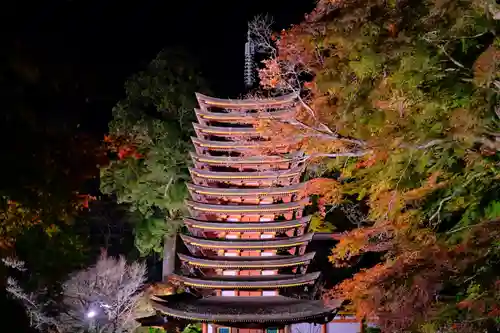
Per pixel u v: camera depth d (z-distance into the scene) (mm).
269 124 17531
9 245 18000
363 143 14836
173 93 36656
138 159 35438
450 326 12461
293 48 16859
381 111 14266
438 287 12891
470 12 12273
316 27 15266
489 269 12477
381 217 16062
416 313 12680
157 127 35188
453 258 12766
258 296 25469
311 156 16328
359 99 14578
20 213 16500
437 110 13094
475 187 14047
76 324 26906
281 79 19703
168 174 35219
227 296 25531
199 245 25672
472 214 14328
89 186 39562
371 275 15594
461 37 12680
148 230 37094
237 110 32375
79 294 27766
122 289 28500
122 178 35906
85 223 37000
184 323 25312
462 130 12016
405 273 13367
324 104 16297
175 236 37031
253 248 25516
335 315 23891
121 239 41969
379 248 16578
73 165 16141
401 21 13258
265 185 28062
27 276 27531
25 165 14805
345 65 14859
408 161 13695
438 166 14148
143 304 29719
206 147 29000
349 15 13906
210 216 27438
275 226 25672
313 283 25047
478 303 11992
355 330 24797
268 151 22812
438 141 12836
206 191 26844
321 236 31328
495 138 12492
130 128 35500
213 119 30766
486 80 11211
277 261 24938
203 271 26250
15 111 14555
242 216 27266
